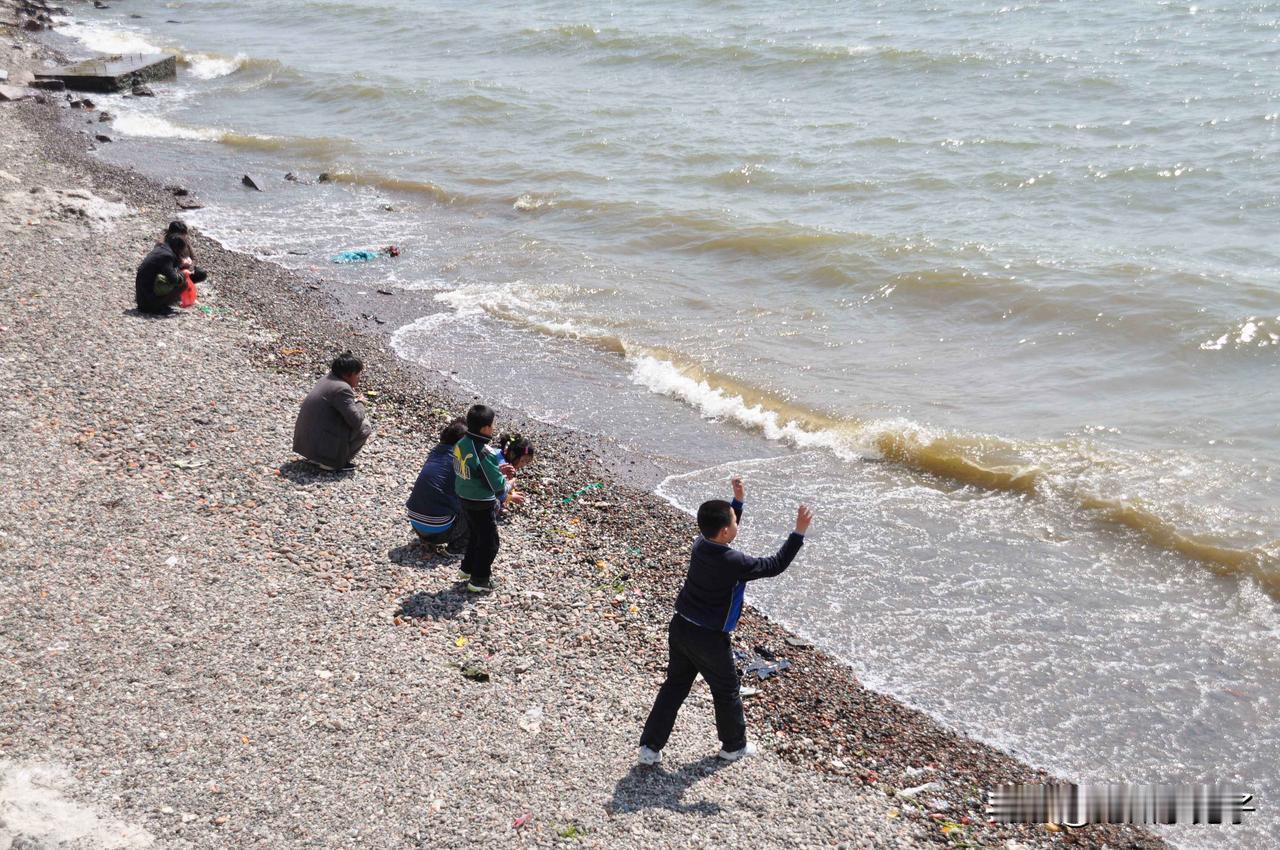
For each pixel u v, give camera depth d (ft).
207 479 34.65
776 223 67.92
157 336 46.39
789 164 81.61
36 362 41.45
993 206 71.61
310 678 25.46
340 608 28.71
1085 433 43.70
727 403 47.44
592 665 28.04
